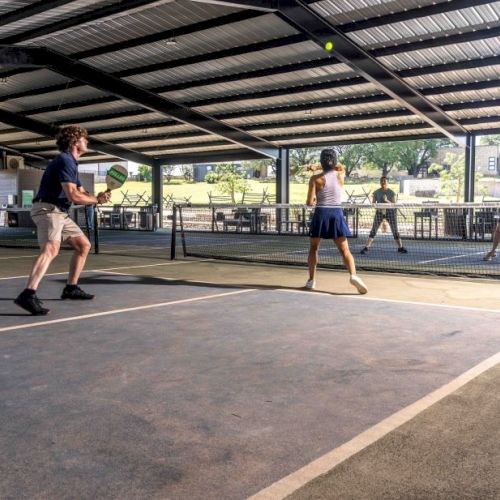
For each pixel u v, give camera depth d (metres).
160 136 23.27
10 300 6.38
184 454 2.53
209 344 4.46
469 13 12.14
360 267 9.38
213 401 3.21
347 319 5.38
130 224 28.03
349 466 2.40
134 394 3.33
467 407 3.08
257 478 2.30
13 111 22.23
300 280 8.10
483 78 14.86
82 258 6.36
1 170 27.89
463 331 4.89
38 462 2.46
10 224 27.03
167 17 13.92
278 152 22.19
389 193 12.88
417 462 2.43
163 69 16.58
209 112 19.73
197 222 28.11
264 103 18.48
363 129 19.42
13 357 4.11
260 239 18.50
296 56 15.20
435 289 7.28
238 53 15.17
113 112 21.38
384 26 13.10
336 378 3.61
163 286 7.45
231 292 6.98
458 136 17.67
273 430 2.80
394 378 3.60
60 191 5.68
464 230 17.91
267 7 12.21
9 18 13.41
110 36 15.16
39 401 3.22
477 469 2.36
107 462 2.46
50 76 18.52
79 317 5.47
